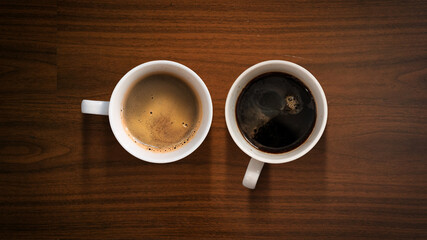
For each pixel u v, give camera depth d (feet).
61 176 1.39
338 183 1.38
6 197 1.40
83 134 1.39
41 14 1.36
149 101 1.32
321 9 1.35
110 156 1.39
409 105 1.36
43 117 1.39
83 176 1.39
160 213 1.39
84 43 1.36
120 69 1.36
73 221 1.40
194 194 1.39
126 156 1.39
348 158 1.38
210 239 1.40
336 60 1.35
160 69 1.28
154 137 1.32
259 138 1.29
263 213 1.39
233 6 1.34
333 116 1.37
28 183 1.40
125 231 1.40
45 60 1.37
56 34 1.36
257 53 1.35
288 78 1.27
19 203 1.40
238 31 1.35
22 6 1.36
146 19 1.35
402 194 1.38
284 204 1.39
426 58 1.35
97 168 1.39
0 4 1.36
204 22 1.35
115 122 1.24
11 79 1.38
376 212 1.38
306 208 1.39
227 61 1.35
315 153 1.38
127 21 1.35
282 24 1.35
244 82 1.26
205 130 1.20
